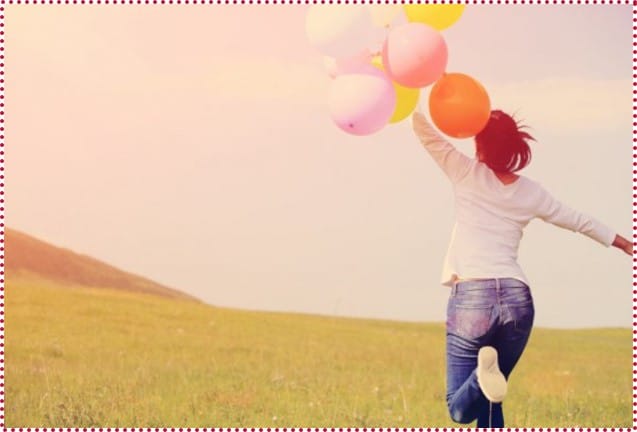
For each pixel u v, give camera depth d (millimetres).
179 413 5770
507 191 4012
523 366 8133
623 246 4078
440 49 3896
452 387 3951
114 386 6582
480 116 3959
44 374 7051
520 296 3865
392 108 3996
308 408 6070
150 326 8492
